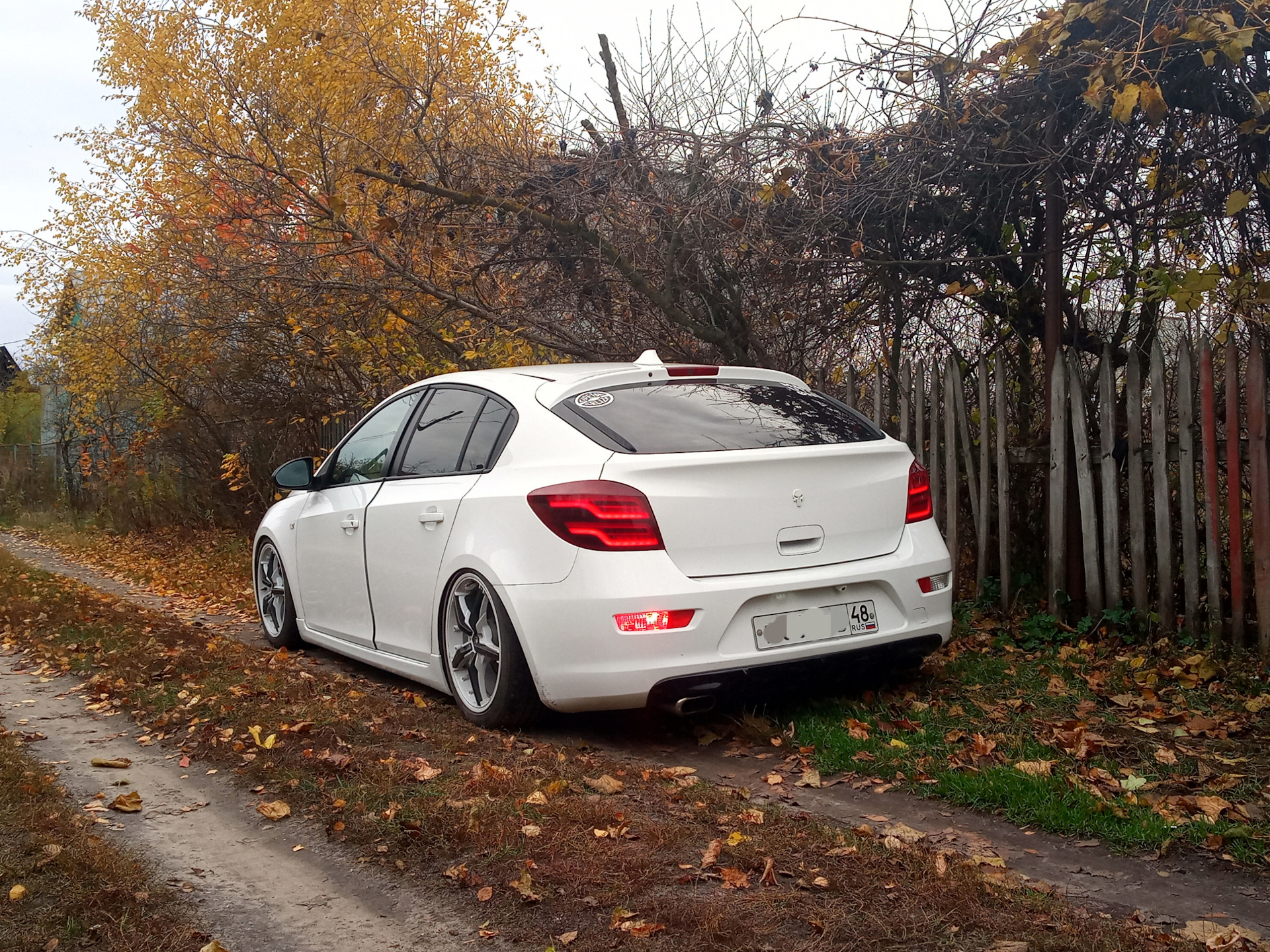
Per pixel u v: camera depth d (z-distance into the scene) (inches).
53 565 563.2
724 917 105.5
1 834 132.0
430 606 194.1
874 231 269.6
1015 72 225.6
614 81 286.2
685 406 181.3
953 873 115.4
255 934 109.3
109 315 644.7
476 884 118.0
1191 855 122.7
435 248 312.7
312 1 434.6
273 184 335.0
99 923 108.5
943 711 179.2
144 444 678.5
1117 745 158.2
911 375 265.1
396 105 324.5
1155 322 243.0
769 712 185.3
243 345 557.3
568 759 162.7
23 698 221.8
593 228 301.0
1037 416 261.7
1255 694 180.9
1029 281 263.3
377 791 147.2
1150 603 221.8
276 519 270.4
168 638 274.1
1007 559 241.8
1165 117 224.7
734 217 269.7
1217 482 199.5
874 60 240.4
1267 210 228.1
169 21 481.7
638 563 159.8
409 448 215.2
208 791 155.4
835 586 169.8
